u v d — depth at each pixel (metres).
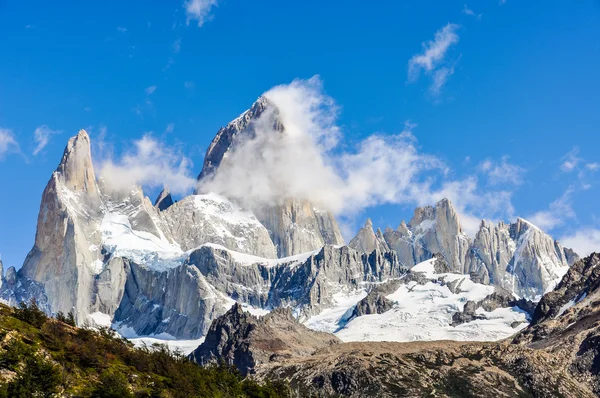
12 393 182.38
